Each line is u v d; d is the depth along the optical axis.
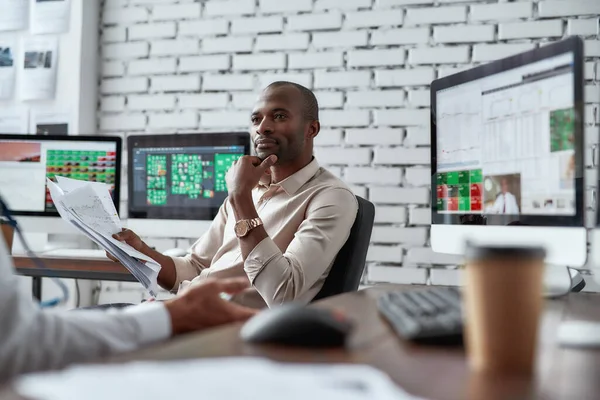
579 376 0.60
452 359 0.66
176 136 2.62
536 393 0.55
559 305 1.14
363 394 0.49
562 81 1.20
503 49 2.96
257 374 0.54
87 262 2.22
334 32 3.16
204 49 3.34
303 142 2.03
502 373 0.61
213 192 2.58
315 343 0.71
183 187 2.61
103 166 2.54
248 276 1.81
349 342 0.74
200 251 2.19
